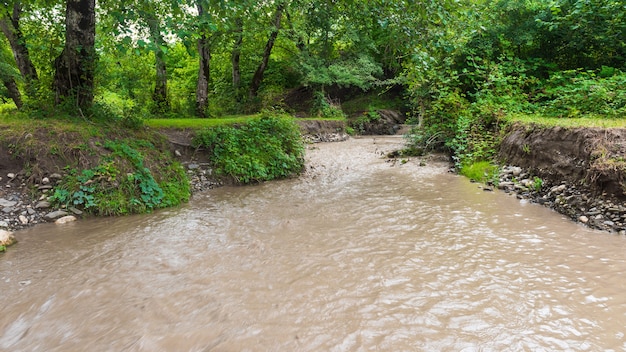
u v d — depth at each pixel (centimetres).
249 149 904
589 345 239
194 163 851
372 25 852
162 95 1572
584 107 798
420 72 827
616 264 364
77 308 302
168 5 784
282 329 265
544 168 654
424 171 938
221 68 2352
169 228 521
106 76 802
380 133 2328
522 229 479
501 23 1125
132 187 629
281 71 2472
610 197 498
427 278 343
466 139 952
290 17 1997
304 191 752
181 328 269
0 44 1198
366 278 346
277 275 357
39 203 559
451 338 250
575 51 1090
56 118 708
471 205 603
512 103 930
